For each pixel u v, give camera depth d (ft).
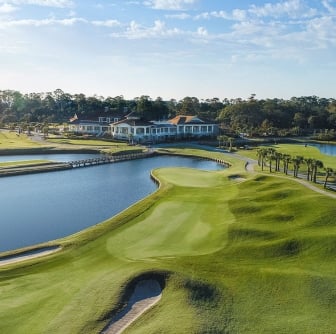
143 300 97.76
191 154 386.32
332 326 87.30
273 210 159.22
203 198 191.62
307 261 117.19
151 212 168.14
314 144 520.01
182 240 135.03
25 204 204.03
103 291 98.99
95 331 85.30
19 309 92.22
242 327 86.48
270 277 105.60
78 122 559.79
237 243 130.00
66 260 119.44
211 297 97.25
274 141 522.06
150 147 433.89
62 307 92.99
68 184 252.83
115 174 289.53
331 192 192.03
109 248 128.26
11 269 113.09
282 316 90.43
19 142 436.35
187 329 84.28
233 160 341.21
